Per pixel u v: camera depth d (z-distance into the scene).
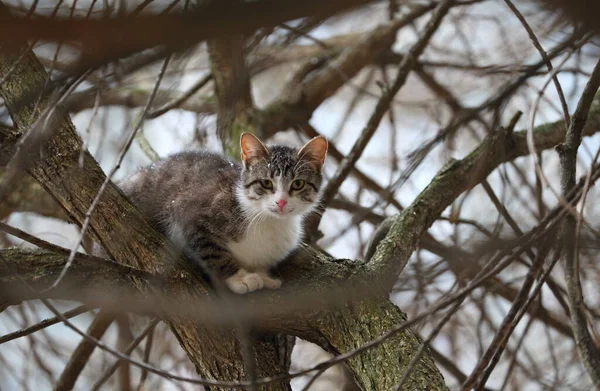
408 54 6.36
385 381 4.16
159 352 7.38
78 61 2.38
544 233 3.44
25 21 2.14
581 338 4.10
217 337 4.40
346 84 9.42
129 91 7.86
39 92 3.79
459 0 6.85
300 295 4.64
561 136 5.96
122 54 2.28
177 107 7.62
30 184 7.05
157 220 5.64
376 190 7.25
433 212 5.36
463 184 5.55
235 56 6.89
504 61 7.50
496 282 6.17
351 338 4.47
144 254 4.46
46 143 4.52
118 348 7.23
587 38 3.53
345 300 4.61
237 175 5.80
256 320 4.64
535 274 3.44
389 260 4.94
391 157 7.80
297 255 5.34
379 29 8.15
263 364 4.47
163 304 4.37
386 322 4.45
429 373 4.14
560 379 6.15
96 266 4.61
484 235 5.28
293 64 9.78
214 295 4.49
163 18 2.19
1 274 4.54
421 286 4.79
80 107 5.50
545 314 6.11
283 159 5.81
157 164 6.18
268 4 2.21
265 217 5.52
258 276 5.10
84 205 4.52
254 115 7.15
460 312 7.45
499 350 3.60
